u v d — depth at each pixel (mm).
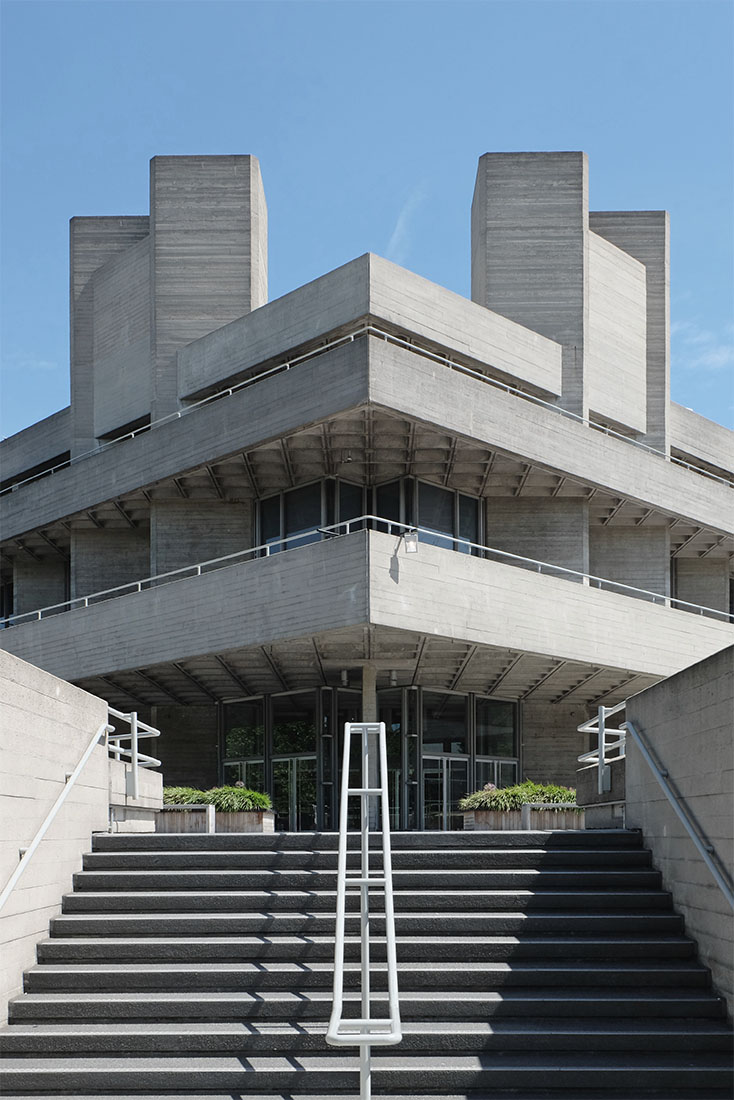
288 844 10453
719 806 8133
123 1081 7246
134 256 30406
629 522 28672
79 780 10148
